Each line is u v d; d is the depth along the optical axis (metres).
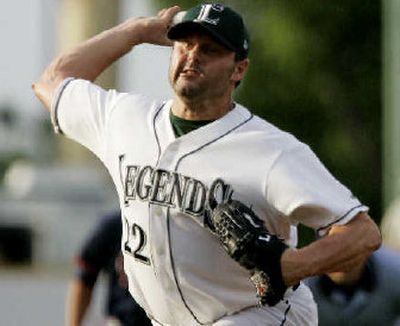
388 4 43.44
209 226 16.61
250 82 68.44
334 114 68.94
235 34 16.62
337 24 68.88
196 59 16.58
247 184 16.48
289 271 15.93
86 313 27.25
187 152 16.80
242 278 16.98
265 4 69.00
